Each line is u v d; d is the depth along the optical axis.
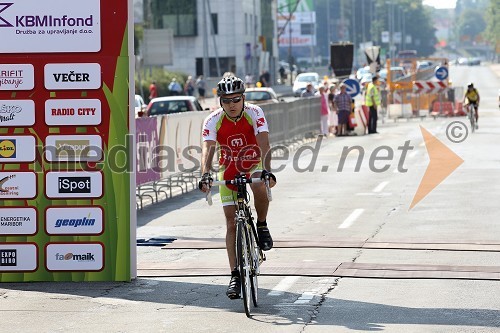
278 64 137.62
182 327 9.72
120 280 12.27
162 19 113.19
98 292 11.65
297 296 11.13
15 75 12.13
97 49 12.09
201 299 11.12
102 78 12.09
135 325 9.87
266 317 10.10
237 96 10.39
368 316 10.05
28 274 12.32
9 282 12.32
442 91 56.75
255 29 102.75
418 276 12.16
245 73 111.12
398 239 15.16
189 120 24.77
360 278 12.13
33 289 11.91
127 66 12.09
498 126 46.28
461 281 11.86
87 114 12.14
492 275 12.16
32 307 10.86
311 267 12.87
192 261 13.72
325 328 9.53
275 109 35.75
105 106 12.12
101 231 12.25
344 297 11.02
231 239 10.56
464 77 140.88
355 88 43.47
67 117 12.14
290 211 19.00
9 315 10.45
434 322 9.73
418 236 15.44
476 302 10.66
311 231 16.28
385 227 16.55
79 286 12.05
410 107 56.69
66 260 12.29
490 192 21.08
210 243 15.30
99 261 12.27
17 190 12.24
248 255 10.41
